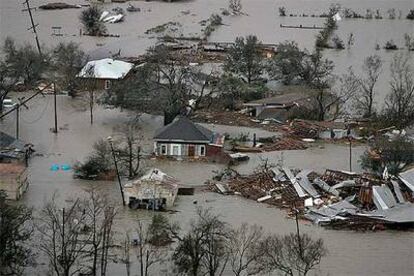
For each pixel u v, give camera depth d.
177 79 100.25
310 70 107.94
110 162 69.81
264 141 81.56
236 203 63.53
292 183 65.88
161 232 55.06
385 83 109.06
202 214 59.62
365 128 86.00
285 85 108.44
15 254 48.44
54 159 74.31
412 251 54.69
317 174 68.94
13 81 100.62
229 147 79.25
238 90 97.25
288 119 90.00
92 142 80.00
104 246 48.06
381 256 53.59
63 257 47.97
